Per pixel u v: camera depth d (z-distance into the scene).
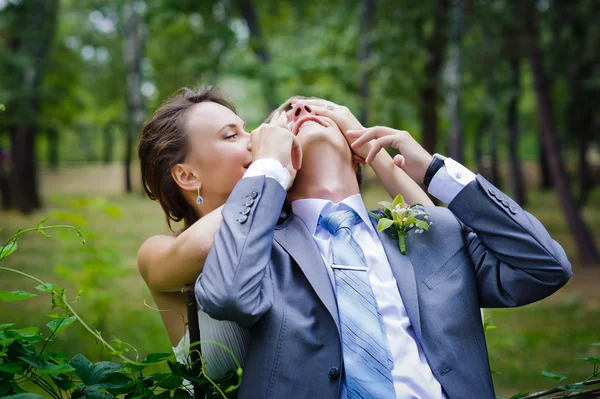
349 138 2.16
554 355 6.82
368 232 2.03
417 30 14.88
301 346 1.77
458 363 1.83
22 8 19.17
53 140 23.77
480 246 2.03
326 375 1.75
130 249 12.82
